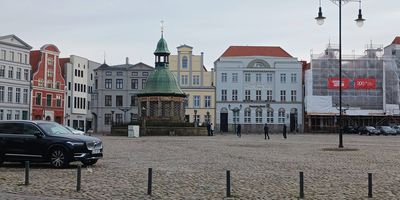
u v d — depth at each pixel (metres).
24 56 92.81
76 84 109.25
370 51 103.25
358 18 39.41
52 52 99.75
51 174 19.58
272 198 14.21
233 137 69.06
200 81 107.56
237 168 22.66
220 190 15.66
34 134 22.31
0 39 87.50
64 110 102.94
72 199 13.89
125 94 108.94
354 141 55.97
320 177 19.23
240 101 105.31
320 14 39.03
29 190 15.30
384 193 15.14
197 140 54.84
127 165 23.86
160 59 77.62
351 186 16.67
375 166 23.97
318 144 47.03
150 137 65.00
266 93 106.00
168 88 75.31
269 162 25.95
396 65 103.00
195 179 18.39
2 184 16.52
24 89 92.38
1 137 22.56
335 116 102.62
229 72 105.81
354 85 102.38
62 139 22.00
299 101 105.50
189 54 107.56
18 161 22.48
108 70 108.81
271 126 105.06
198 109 105.81
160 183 17.20
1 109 87.44
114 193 14.95
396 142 53.12
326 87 102.31
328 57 102.56
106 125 108.38
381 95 102.56
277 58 106.31
